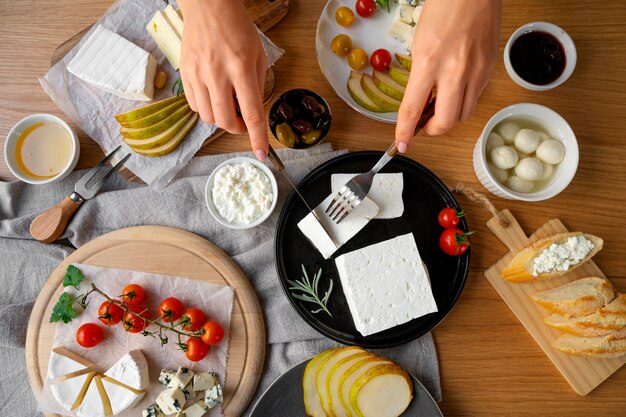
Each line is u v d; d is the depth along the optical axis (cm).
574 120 79
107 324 77
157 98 82
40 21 83
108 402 75
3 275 82
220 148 82
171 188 81
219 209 78
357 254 76
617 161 79
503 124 76
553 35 76
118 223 82
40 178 81
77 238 82
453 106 64
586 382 74
